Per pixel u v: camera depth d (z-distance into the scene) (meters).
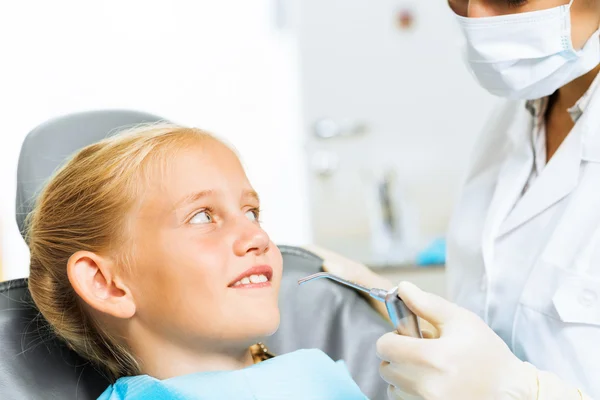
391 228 2.75
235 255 1.04
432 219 3.05
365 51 3.02
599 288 1.12
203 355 1.08
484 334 0.96
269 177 3.00
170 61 2.82
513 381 0.93
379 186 2.78
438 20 3.00
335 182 3.03
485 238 1.30
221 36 2.87
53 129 1.29
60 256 1.12
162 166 1.07
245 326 1.03
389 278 2.54
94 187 1.09
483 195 1.41
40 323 1.16
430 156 3.06
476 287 1.34
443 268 2.52
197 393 1.00
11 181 2.62
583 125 1.22
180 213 1.05
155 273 1.04
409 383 0.94
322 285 1.38
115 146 1.13
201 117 2.88
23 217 1.24
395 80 3.03
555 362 1.17
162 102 2.82
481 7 1.19
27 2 2.63
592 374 1.11
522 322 1.22
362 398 1.10
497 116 1.48
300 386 1.05
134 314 1.08
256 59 2.91
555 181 1.24
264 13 2.89
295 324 1.34
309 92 3.01
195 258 1.03
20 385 1.08
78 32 2.70
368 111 3.04
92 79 2.73
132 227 1.06
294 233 3.03
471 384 0.91
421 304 0.95
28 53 2.65
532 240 1.26
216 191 1.07
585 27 1.16
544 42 1.16
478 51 1.21
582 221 1.18
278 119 2.98
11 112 2.65
